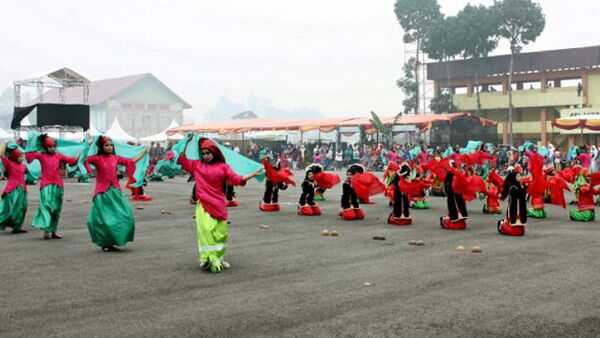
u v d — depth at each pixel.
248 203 19.09
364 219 14.97
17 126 35.31
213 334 5.68
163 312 6.41
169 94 86.69
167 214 15.84
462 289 7.50
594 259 9.57
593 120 35.56
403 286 7.65
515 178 12.27
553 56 55.91
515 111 61.16
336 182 15.48
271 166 16.59
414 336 5.66
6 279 7.97
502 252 10.21
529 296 7.16
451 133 45.06
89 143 10.41
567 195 23.23
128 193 21.95
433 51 59.66
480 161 15.32
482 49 57.75
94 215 10.04
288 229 13.09
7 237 11.79
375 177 14.57
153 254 9.90
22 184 12.34
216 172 8.58
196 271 8.53
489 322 6.11
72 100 86.25
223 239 8.62
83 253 9.97
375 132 45.03
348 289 7.48
